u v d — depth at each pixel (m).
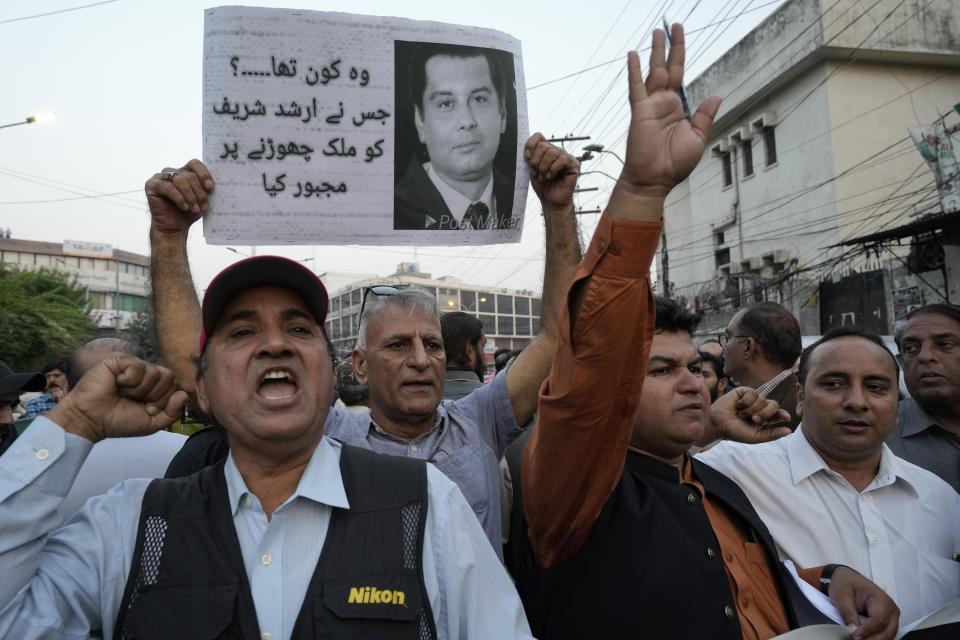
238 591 1.24
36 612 1.23
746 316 3.36
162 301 1.97
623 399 1.50
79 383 1.39
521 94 2.15
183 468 2.00
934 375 2.66
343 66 2.02
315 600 1.23
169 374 1.45
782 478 2.16
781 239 19.58
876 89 17.98
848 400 2.05
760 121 20.28
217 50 1.96
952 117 18.17
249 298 1.42
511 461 2.55
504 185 2.12
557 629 1.65
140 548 1.27
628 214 1.36
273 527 1.30
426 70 2.07
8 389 2.82
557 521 1.62
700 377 1.92
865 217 17.55
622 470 1.77
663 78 1.34
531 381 2.30
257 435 1.33
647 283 1.41
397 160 2.05
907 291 14.48
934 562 2.03
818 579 1.82
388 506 1.34
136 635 1.20
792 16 18.20
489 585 1.37
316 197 2.00
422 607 1.25
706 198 23.48
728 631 1.59
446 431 2.28
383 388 2.25
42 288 32.22
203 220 1.95
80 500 2.36
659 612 1.58
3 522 1.23
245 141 1.97
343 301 38.62
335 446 1.49
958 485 2.61
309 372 1.41
